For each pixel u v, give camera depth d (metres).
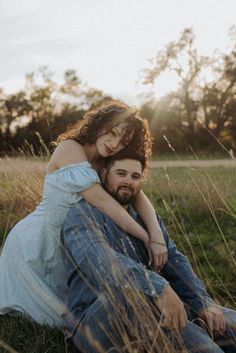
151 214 3.72
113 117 3.58
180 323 3.02
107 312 3.01
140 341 2.82
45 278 3.72
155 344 2.88
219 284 4.55
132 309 2.99
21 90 42.12
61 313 3.62
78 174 3.51
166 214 7.28
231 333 3.33
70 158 3.66
